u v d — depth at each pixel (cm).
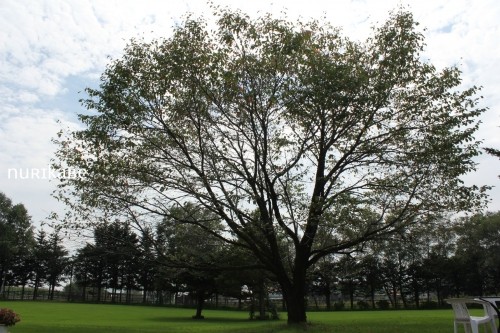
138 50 1847
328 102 1720
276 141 1945
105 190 1891
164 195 1920
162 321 3388
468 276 6106
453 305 1221
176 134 1936
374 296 7156
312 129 1914
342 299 7356
